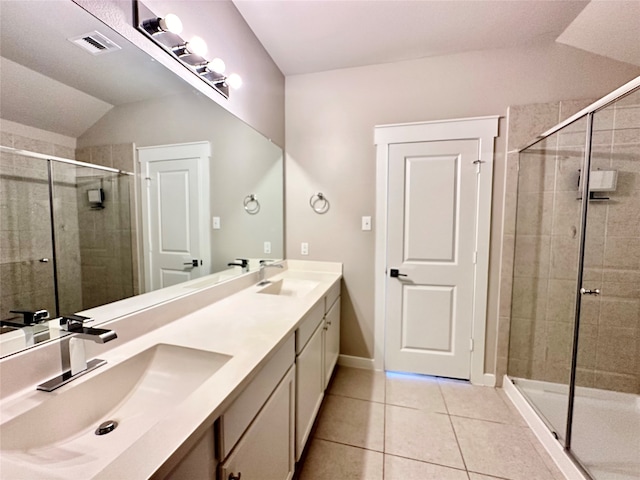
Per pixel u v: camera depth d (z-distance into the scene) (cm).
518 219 211
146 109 119
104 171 104
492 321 222
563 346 189
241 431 85
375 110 235
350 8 171
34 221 83
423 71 223
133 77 112
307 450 158
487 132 212
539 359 200
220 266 173
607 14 166
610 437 158
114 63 105
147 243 123
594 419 169
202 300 149
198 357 99
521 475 144
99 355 95
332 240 250
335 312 228
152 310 118
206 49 138
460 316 228
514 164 209
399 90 229
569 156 188
